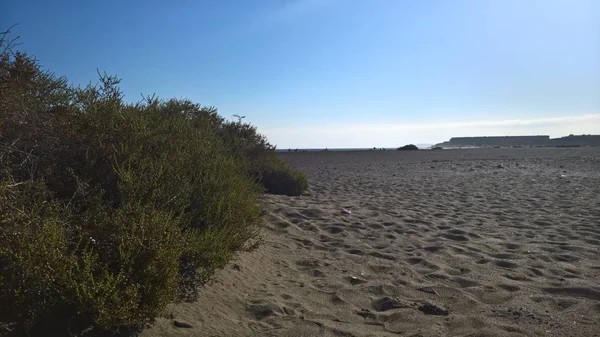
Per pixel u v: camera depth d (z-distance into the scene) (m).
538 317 4.25
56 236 3.07
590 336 3.85
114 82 4.99
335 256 6.46
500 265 6.06
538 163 28.97
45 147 4.12
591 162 28.97
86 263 3.06
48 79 4.64
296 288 5.00
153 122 5.43
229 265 5.10
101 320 2.98
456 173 22.12
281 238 7.20
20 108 4.08
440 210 10.61
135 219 3.60
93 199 3.84
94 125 4.39
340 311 4.42
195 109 9.38
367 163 31.98
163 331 3.45
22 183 3.48
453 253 6.68
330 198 12.15
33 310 2.93
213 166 5.86
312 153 54.38
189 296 4.07
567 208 10.83
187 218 4.77
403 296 4.88
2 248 2.95
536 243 7.29
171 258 3.41
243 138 11.25
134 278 3.29
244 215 5.74
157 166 4.53
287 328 3.90
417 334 3.90
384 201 11.93
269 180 11.96
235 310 4.18
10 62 4.25
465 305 4.60
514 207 11.09
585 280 5.34
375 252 6.68
